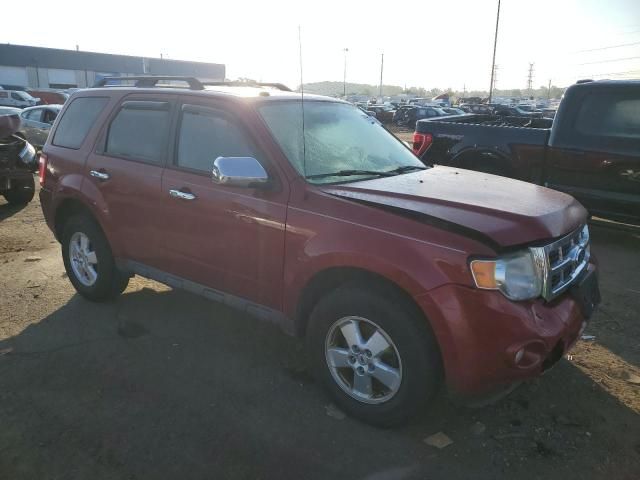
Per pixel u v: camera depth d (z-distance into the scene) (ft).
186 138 12.85
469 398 9.33
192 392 11.46
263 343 13.69
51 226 16.56
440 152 25.00
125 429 10.21
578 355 12.99
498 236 8.87
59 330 14.26
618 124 20.34
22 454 9.52
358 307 9.89
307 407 10.95
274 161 11.16
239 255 11.73
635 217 20.31
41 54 183.32
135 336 13.97
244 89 13.96
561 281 9.82
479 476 9.06
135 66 205.16
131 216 13.87
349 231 9.89
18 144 28.40
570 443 9.85
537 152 22.31
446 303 8.87
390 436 10.05
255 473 9.11
